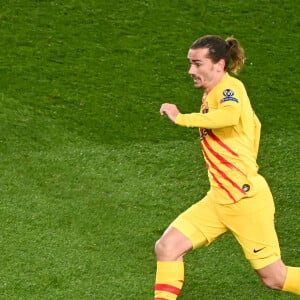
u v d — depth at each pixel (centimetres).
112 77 3891
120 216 2945
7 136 3400
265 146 3453
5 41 4112
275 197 3131
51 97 3703
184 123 2191
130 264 2683
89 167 3244
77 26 4253
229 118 2189
